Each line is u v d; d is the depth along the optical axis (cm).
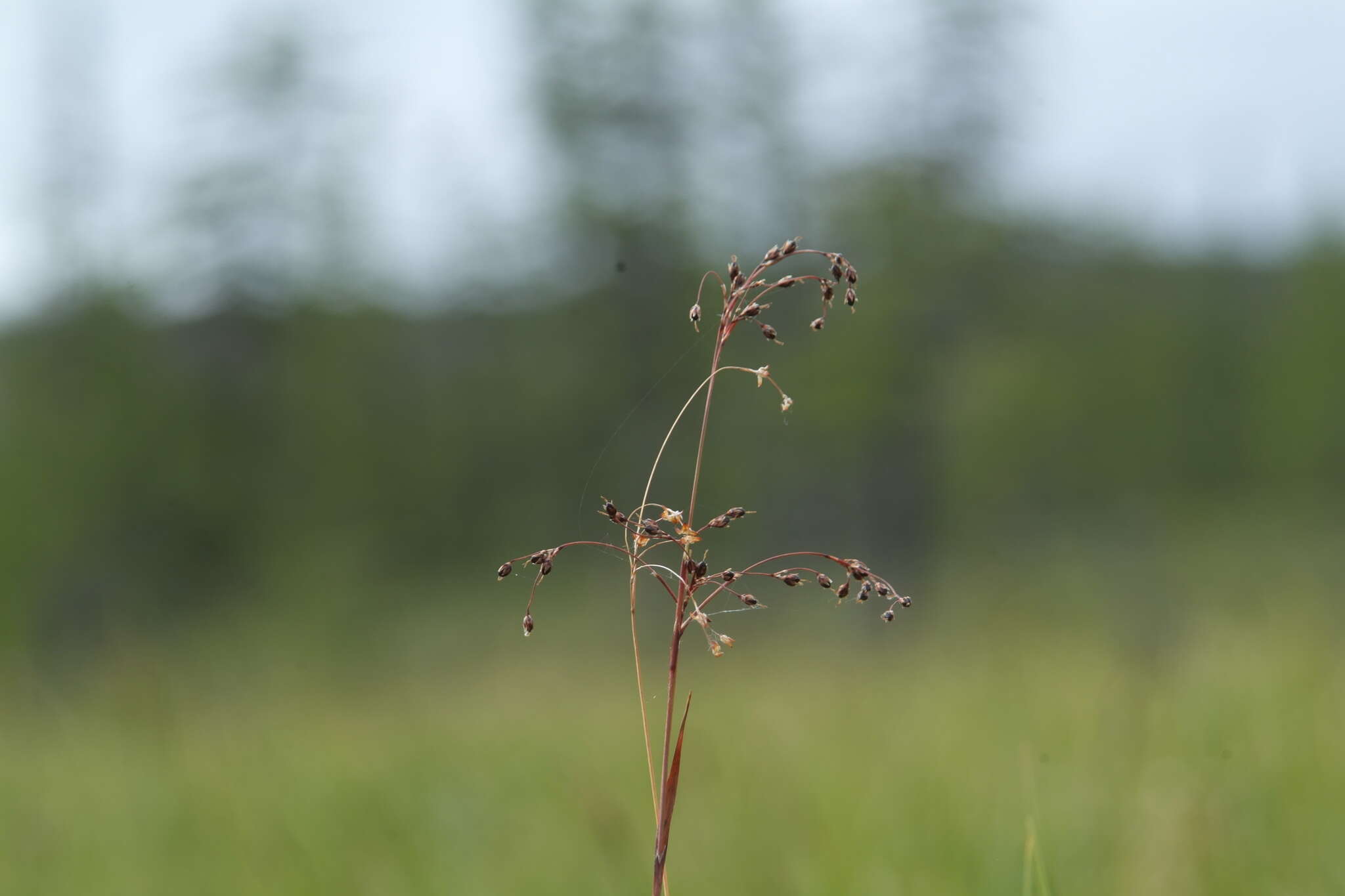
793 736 556
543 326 2334
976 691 698
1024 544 2311
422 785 506
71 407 2241
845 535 2303
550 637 1823
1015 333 2405
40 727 777
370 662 1955
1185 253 2898
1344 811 350
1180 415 2658
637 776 490
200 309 2295
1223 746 425
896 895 313
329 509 2316
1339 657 627
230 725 686
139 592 2188
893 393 2266
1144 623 888
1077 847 338
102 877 411
